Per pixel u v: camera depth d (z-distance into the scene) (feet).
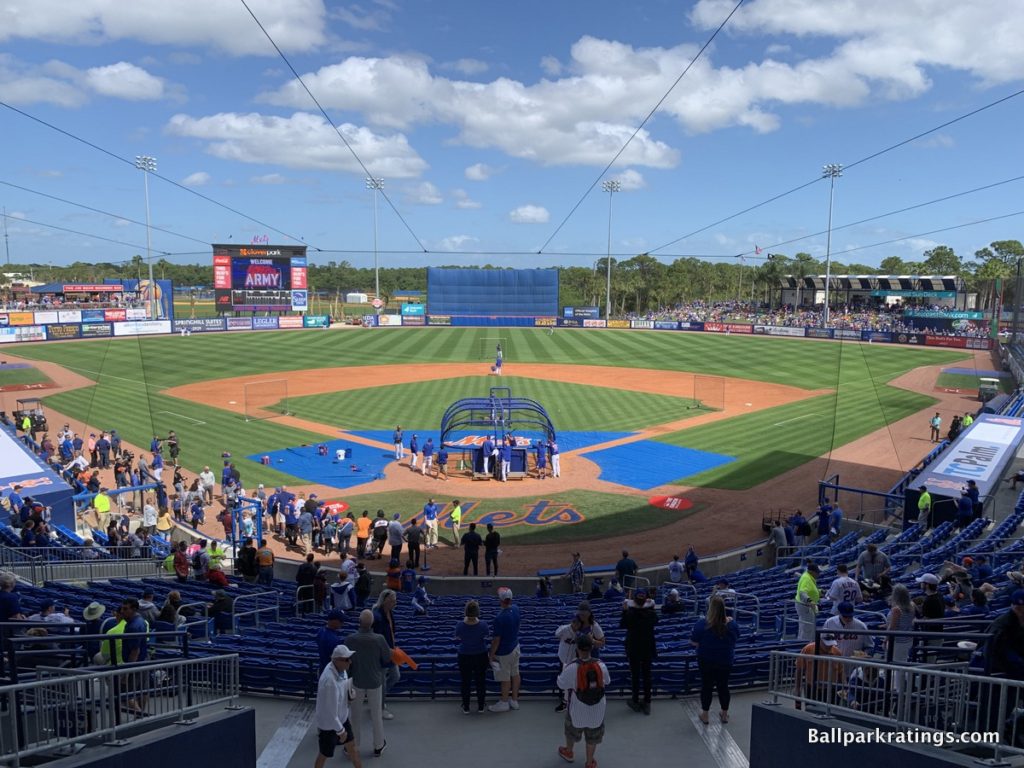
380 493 97.19
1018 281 201.57
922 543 66.39
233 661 28.17
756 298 552.00
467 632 30.66
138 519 89.71
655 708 31.60
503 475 103.09
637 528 84.84
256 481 101.24
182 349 239.91
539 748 27.99
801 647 35.45
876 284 368.89
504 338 290.15
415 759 27.17
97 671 22.58
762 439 127.85
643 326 339.16
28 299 378.73
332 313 448.65
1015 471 90.33
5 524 75.00
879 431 134.72
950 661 26.48
